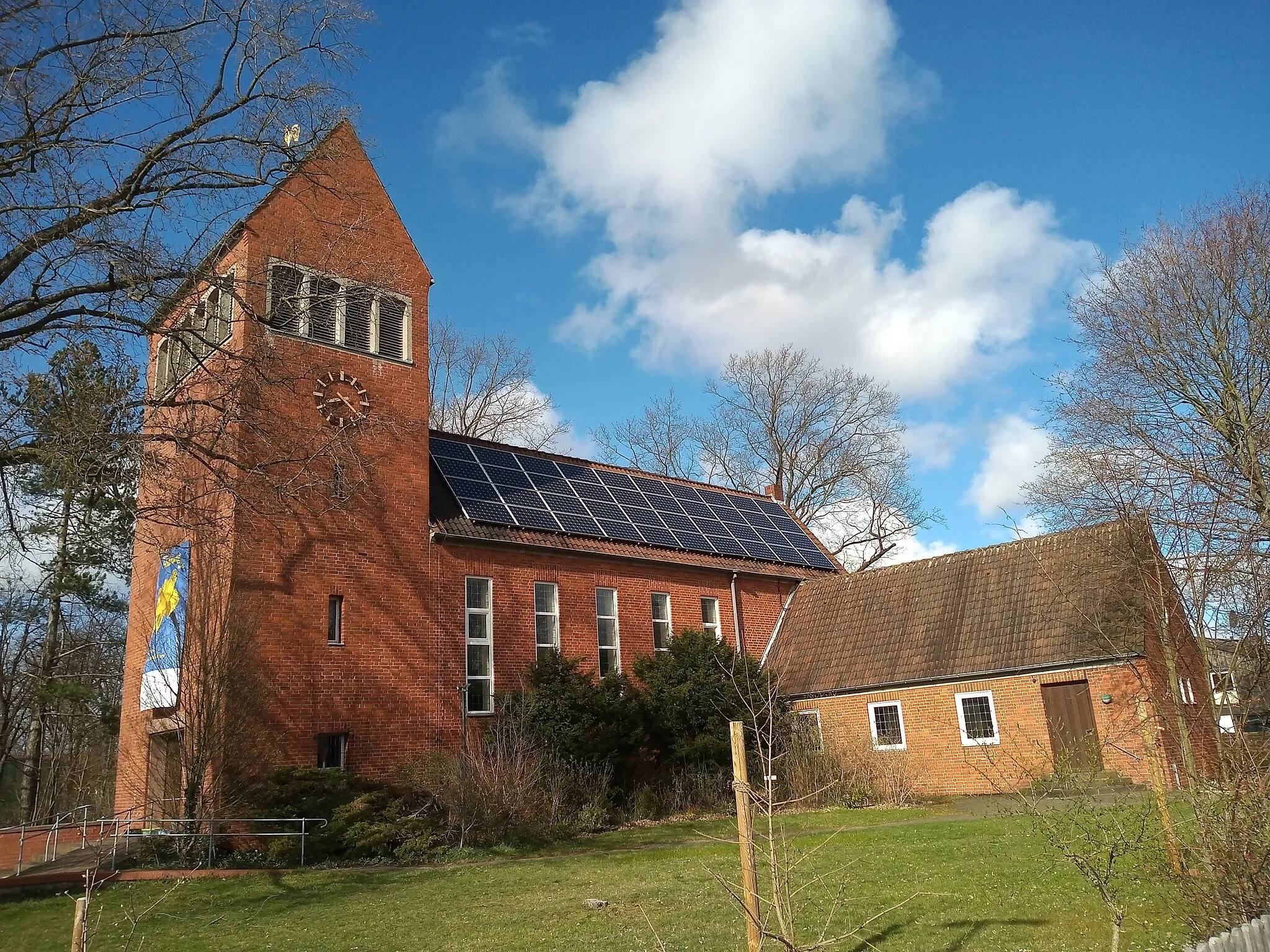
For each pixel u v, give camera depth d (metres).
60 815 18.03
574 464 31.14
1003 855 13.01
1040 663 22.58
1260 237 25.73
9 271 13.73
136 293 13.88
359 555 21.67
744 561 31.34
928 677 24.83
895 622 27.50
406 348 24.27
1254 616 9.45
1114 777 15.84
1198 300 26.20
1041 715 22.64
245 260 21.42
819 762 24.34
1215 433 23.44
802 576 32.59
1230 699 9.06
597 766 22.16
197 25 14.77
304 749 19.61
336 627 20.89
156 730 20.89
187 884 14.79
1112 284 27.48
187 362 19.12
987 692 23.75
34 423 13.59
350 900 13.31
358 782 19.03
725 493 36.00
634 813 22.25
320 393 22.17
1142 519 13.80
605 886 13.16
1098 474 18.53
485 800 18.58
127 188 14.61
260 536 19.91
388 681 21.34
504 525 25.19
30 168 13.81
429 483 24.25
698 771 23.88
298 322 21.58
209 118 15.28
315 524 21.00
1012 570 25.81
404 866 16.25
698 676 24.55
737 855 15.32
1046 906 9.90
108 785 35.16
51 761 37.31
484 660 23.58
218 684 18.09
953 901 10.38
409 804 19.59
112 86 14.22
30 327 13.58
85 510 14.36
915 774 24.48
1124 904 9.22
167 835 16.31
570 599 25.98
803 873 12.66
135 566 23.84
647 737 23.84
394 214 24.97
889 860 13.30
